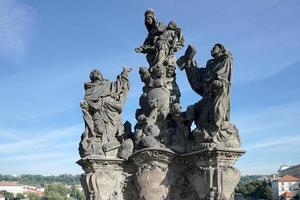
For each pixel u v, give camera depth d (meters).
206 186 12.79
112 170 13.94
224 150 12.62
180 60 14.62
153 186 13.44
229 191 12.64
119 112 14.80
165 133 14.12
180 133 13.95
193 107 13.80
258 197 115.00
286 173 184.50
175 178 13.68
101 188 13.68
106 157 13.89
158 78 14.85
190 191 13.52
